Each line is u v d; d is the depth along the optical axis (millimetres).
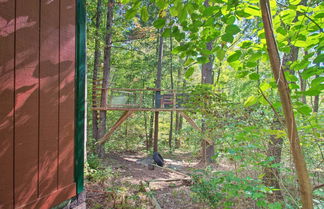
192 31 1231
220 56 1191
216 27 1232
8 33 1151
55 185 1447
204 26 1187
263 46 1177
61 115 1505
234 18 1098
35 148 1301
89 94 8766
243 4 1088
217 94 3244
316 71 985
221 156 3402
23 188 1226
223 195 3092
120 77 12078
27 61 1255
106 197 3850
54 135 1442
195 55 1318
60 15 1495
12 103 1173
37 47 1317
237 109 2904
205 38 1271
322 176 2248
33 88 1292
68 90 1575
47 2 1387
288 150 2537
